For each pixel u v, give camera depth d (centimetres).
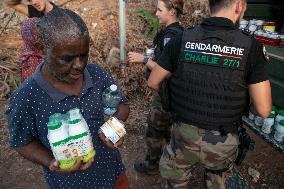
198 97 176
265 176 304
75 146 130
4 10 570
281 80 272
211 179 203
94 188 165
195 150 187
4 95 417
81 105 145
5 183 302
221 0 168
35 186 298
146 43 482
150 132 275
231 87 169
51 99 137
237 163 203
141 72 425
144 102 410
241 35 167
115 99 154
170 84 191
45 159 143
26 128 141
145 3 582
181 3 229
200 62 171
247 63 165
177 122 194
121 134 148
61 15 120
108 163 166
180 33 180
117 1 581
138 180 303
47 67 132
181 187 212
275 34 315
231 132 183
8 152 337
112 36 491
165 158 208
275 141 272
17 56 469
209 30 171
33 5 273
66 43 118
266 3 369
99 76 153
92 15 538
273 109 277
